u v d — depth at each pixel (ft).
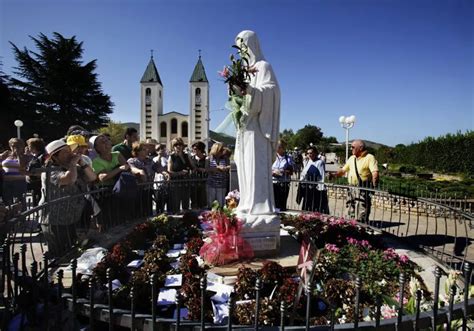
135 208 21.40
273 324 9.02
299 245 16.33
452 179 56.95
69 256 14.02
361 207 25.07
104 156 20.04
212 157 28.43
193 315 9.27
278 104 15.30
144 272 11.44
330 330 6.27
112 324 6.84
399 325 6.51
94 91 153.89
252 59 15.60
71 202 14.73
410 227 26.18
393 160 104.68
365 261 13.17
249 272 11.30
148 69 246.68
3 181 21.52
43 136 135.74
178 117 245.65
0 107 121.29
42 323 7.83
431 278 13.57
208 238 16.33
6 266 8.75
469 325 8.39
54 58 144.15
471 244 20.48
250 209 15.19
